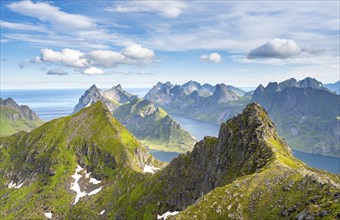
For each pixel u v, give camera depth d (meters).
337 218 64.69
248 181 104.56
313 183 85.50
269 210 87.25
